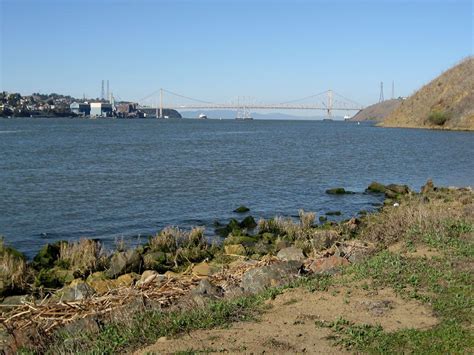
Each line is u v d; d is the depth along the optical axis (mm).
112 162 38281
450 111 85312
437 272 8344
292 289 8039
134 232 16969
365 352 5805
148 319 6973
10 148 50281
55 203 21594
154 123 148750
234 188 26391
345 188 27172
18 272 10875
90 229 17312
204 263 11734
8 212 19719
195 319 6816
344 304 7281
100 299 8523
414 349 5816
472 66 91188
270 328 6504
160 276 10398
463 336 6074
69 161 38562
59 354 6223
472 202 18094
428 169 35844
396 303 7266
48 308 8219
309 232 14977
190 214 19953
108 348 6129
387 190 25125
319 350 5848
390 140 65438
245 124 162250
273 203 22594
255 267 9945
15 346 6672
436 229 10938
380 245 10742
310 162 39594
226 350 5840
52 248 13328
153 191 25000
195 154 45875
